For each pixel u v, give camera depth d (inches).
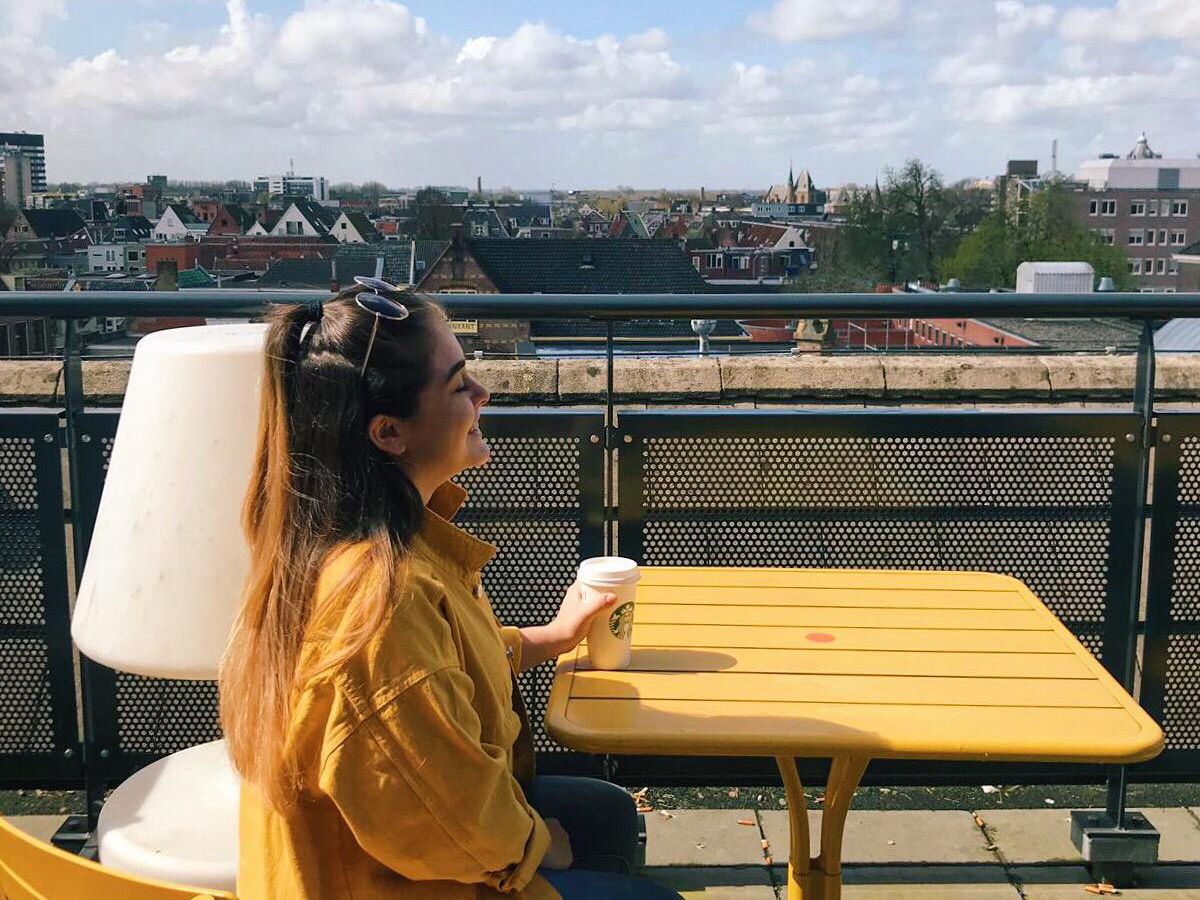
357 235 5068.9
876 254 3376.0
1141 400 115.5
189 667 83.0
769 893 114.6
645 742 71.7
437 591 59.0
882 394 218.5
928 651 85.4
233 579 83.0
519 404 216.2
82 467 113.6
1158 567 118.2
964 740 71.2
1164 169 5093.5
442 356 62.1
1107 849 115.2
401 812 55.7
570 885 70.8
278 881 59.7
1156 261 4909.0
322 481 59.1
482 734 62.1
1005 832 124.6
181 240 4672.7
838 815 90.5
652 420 115.6
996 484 117.0
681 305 107.9
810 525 117.6
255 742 57.6
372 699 55.2
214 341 84.6
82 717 120.0
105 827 87.4
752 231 5206.7
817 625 90.2
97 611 85.1
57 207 4891.7
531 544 118.0
